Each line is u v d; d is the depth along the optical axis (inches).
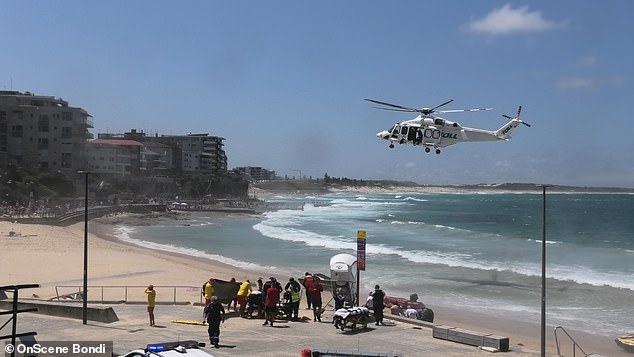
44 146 4478.3
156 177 6181.1
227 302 903.7
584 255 2196.1
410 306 1042.7
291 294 869.8
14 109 4443.9
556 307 1234.0
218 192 7618.1
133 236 2970.0
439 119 1255.5
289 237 2908.5
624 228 3796.8
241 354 660.1
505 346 702.5
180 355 442.3
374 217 4884.4
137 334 743.1
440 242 2701.8
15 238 2225.6
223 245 2524.6
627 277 1625.2
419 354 676.7
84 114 4722.0
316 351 582.9
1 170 3868.1
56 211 3275.1
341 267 946.1
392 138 1286.9
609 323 1089.4
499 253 2246.6
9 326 757.9
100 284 1368.1
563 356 749.3
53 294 1212.5
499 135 1294.3
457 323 1093.1
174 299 1101.1
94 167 5275.6
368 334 773.9
